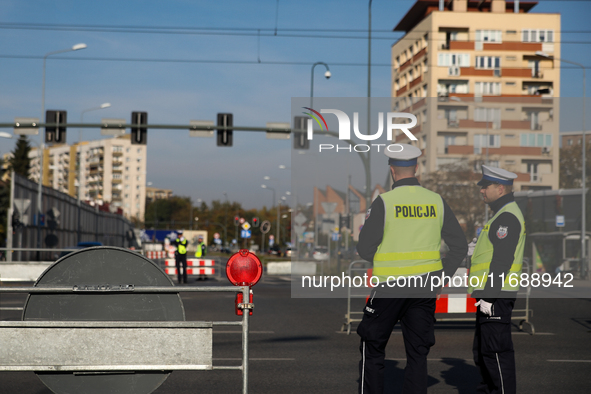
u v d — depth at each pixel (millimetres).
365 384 6680
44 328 5410
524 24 95875
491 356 7324
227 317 16625
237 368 5680
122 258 5621
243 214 156750
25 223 38438
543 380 9148
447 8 99375
